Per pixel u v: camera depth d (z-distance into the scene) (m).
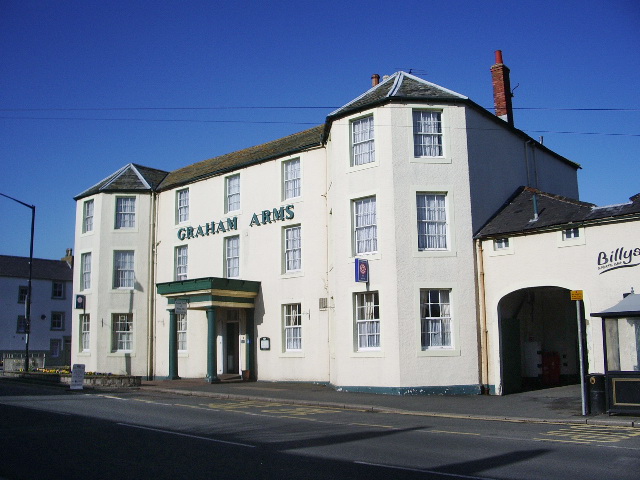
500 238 19.81
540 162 26.06
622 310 14.16
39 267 53.72
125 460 9.18
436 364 19.42
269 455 9.49
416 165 20.36
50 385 25.09
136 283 29.56
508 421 14.01
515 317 20.78
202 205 28.22
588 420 13.44
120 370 28.89
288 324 24.34
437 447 10.20
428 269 19.88
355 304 20.83
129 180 30.92
